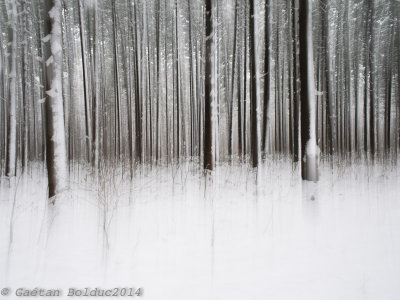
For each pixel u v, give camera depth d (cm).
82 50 740
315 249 319
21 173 666
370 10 916
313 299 256
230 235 346
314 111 438
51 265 294
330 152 739
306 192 425
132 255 306
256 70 575
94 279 276
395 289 268
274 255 306
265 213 407
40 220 384
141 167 795
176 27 922
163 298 255
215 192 506
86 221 378
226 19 924
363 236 348
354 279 279
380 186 570
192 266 289
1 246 327
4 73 729
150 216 405
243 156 778
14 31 582
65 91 883
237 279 274
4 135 759
